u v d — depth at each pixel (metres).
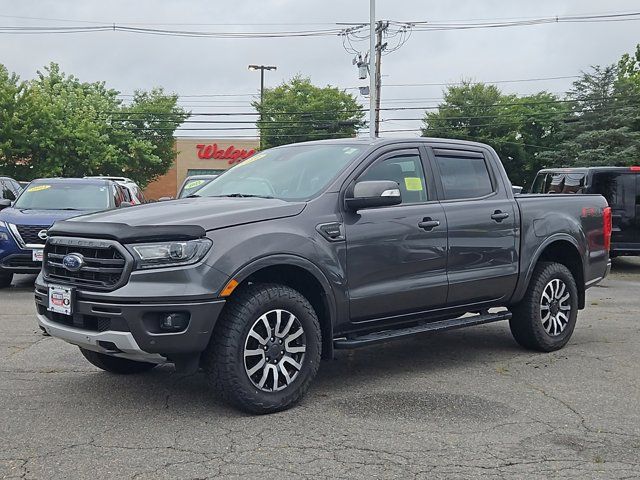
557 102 49.88
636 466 4.03
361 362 6.53
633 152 40.72
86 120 38.31
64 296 4.80
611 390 5.60
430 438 4.44
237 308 4.73
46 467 3.92
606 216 7.62
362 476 3.83
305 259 5.02
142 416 4.82
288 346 4.97
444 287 5.95
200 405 5.07
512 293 6.60
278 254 4.87
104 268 4.62
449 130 51.25
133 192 18.14
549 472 3.92
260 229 4.89
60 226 5.02
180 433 4.48
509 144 50.69
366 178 5.64
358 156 5.69
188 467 3.93
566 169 14.96
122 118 50.78
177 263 4.55
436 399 5.31
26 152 35.88
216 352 4.69
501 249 6.43
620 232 14.01
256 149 58.94
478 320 6.36
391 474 3.86
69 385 5.59
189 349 4.56
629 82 43.22
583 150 42.72
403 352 6.96
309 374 5.05
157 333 4.51
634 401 5.30
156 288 4.50
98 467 3.92
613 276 14.12
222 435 4.45
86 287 4.71
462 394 5.45
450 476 3.84
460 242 6.09
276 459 4.06
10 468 3.90
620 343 7.41
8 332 7.63
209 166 59.03
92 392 5.39
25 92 35.56
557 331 7.02
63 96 43.75
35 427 4.59
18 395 5.30
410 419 4.82
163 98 52.81
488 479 3.81
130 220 4.75
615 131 41.28
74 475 3.81
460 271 6.11
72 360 6.39
